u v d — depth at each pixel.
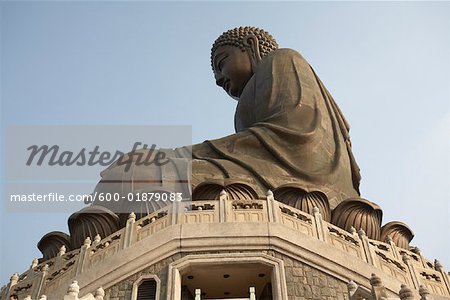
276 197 20.34
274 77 28.64
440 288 16.47
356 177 26.42
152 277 14.78
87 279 14.80
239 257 15.02
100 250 15.64
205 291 16.48
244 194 20.05
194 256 15.06
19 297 15.42
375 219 20.73
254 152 24.30
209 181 20.03
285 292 14.39
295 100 26.89
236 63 35.12
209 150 24.73
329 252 15.38
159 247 15.25
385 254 16.28
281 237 15.40
